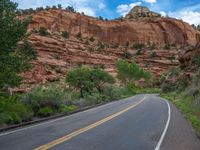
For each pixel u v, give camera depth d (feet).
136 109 108.78
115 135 49.83
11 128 58.85
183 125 65.77
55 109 90.89
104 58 531.50
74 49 497.05
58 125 63.52
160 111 101.04
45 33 484.74
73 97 141.18
